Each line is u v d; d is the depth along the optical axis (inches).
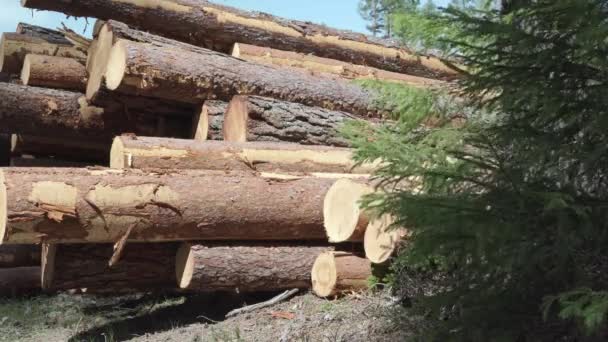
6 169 178.1
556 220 108.7
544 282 120.3
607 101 107.1
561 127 117.0
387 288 186.7
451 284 153.1
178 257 209.0
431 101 133.9
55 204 175.9
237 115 243.6
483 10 118.3
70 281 206.7
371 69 342.0
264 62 322.0
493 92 125.5
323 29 359.9
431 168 124.5
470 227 104.6
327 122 252.2
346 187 193.8
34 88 293.4
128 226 186.5
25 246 307.0
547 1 103.6
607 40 105.8
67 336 219.1
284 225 205.5
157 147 208.4
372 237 187.8
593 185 119.3
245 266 201.8
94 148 323.9
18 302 282.7
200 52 274.1
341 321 176.1
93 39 284.0
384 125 140.3
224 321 198.5
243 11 339.3
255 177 206.7
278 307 201.9
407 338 149.2
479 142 120.1
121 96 264.5
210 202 195.5
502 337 117.0
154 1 305.0
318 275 201.8
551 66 110.0
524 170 116.0
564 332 120.7
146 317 231.0
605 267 118.3
